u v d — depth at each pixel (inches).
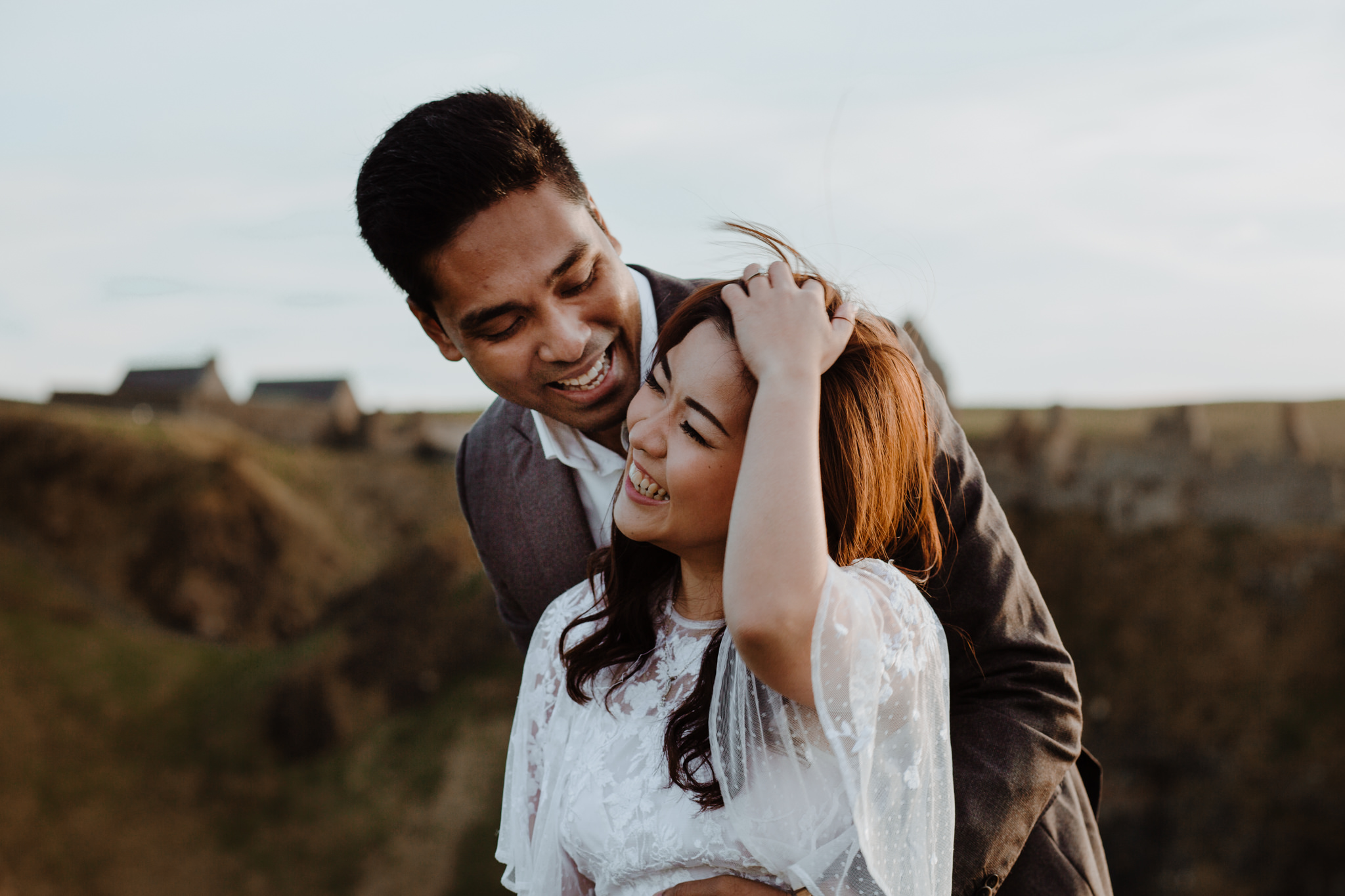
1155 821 1111.0
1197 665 1187.9
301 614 1742.1
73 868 1024.9
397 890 981.8
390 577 1282.0
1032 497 1419.8
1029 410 1856.5
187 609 1664.6
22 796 1102.4
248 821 1083.3
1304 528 1285.7
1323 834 1030.4
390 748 1123.3
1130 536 1341.0
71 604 1588.3
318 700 1173.1
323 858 1023.6
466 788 1055.6
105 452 1924.2
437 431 2640.3
